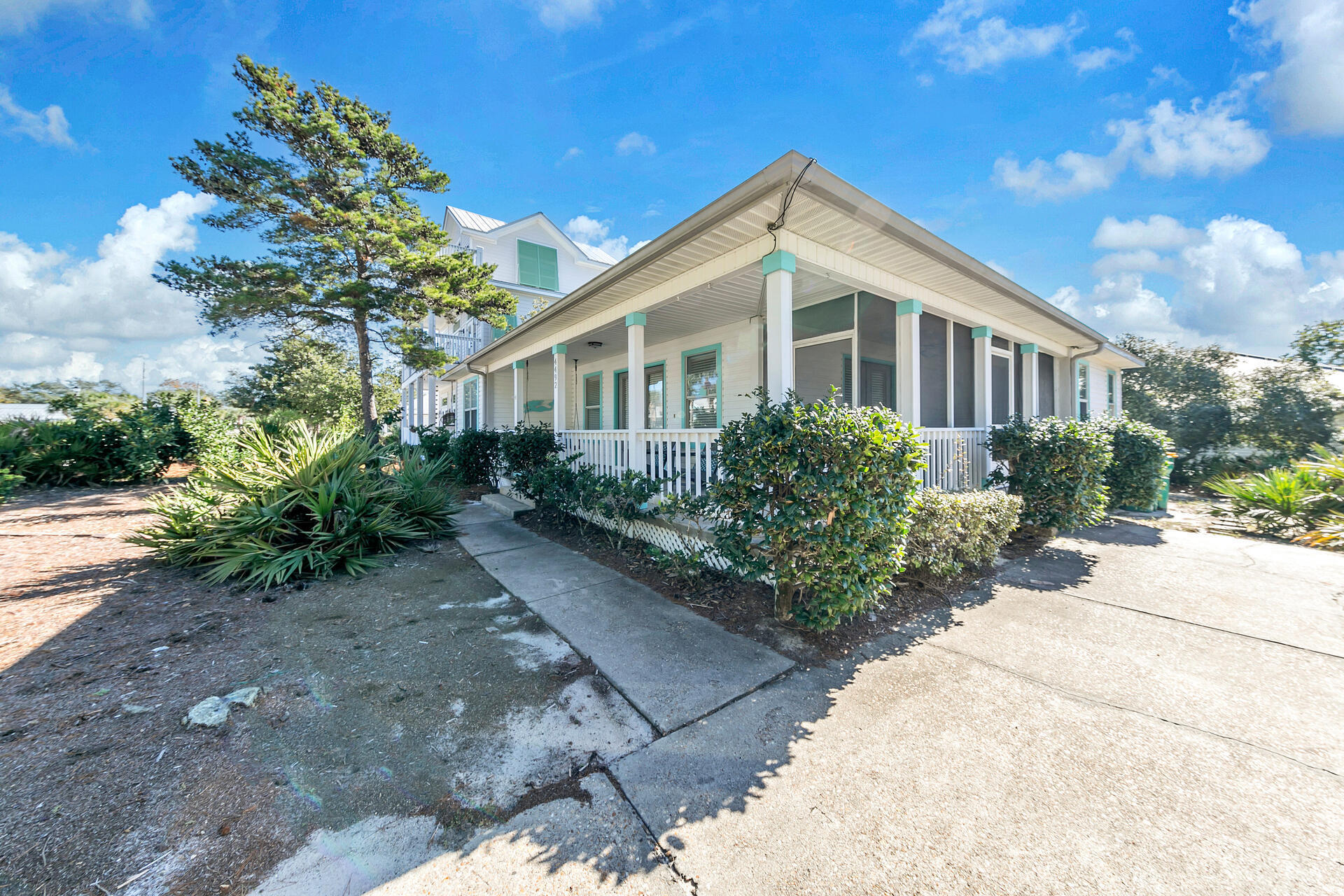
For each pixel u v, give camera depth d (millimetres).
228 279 11562
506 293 14023
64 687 2697
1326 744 2246
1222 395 12562
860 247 4617
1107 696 2670
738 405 7688
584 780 2057
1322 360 12305
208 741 2258
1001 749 2238
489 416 12680
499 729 2391
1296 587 4309
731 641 3336
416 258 12570
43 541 5773
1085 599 4062
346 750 2223
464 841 1743
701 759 2184
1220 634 3396
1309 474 6492
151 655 3084
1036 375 8422
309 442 5605
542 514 7234
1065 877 1585
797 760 2174
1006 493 5301
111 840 1694
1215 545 5734
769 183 3445
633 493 5055
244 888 1535
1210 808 1876
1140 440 7270
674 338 9125
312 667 2975
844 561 3100
